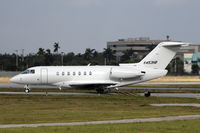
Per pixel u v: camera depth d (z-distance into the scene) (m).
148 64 154.50
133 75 151.88
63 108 101.56
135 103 115.06
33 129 64.06
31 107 103.69
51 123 73.62
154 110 96.81
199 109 98.81
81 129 64.12
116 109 99.38
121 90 170.75
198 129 65.00
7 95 137.62
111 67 156.50
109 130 63.34
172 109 98.81
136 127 66.56
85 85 153.00
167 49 154.00
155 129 64.69
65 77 155.62
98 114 88.06
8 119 79.69
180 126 68.12
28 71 156.75
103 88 154.00
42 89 173.62
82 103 114.19
